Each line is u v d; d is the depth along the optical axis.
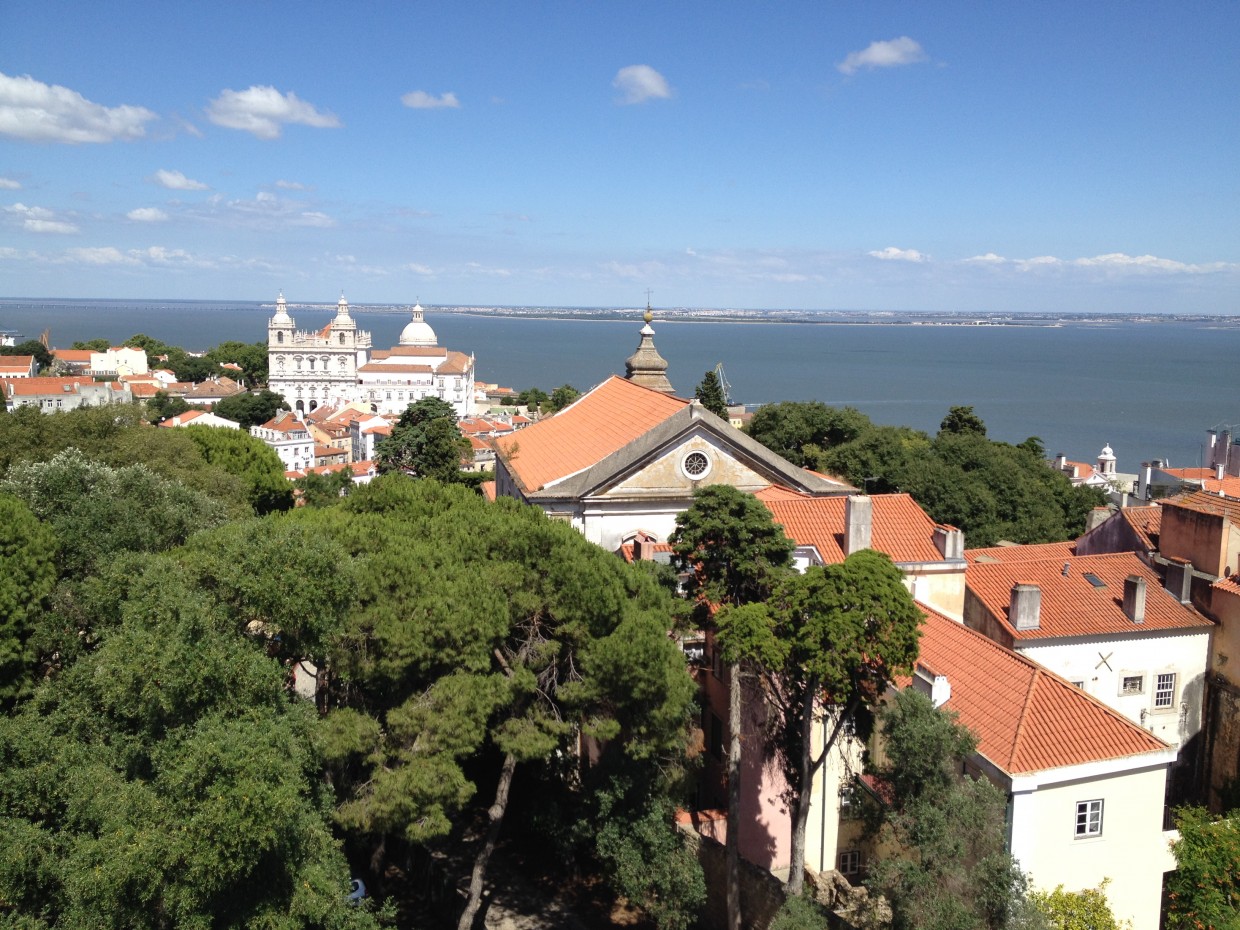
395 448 93.38
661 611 30.39
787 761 30.89
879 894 27.08
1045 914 25.23
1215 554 37.88
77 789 24.94
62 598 33.19
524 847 36.53
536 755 28.52
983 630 38.12
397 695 28.34
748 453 46.03
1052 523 75.44
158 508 39.09
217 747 23.03
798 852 29.20
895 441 86.88
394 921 32.62
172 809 23.08
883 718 27.77
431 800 26.80
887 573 27.20
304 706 27.11
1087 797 28.00
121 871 21.97
